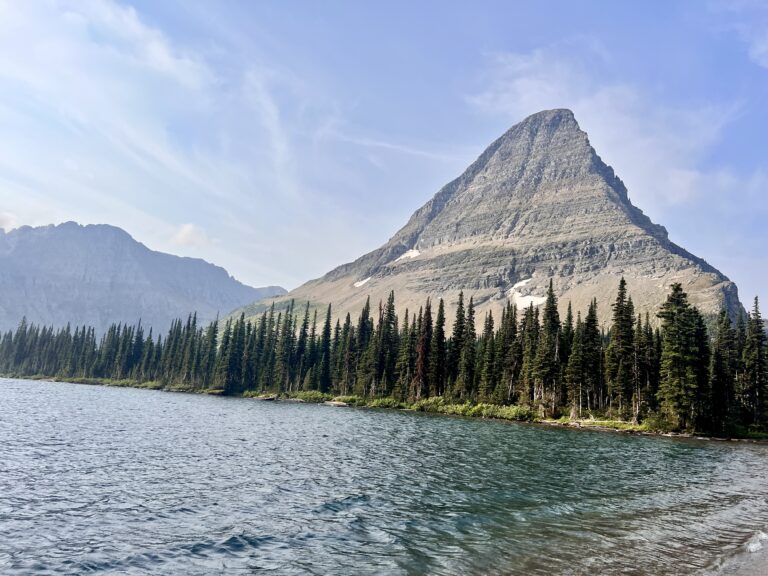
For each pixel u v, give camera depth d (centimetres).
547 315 13125
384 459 4062
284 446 4603
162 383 18212
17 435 4428
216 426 6109
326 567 1722
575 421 9981
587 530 2208
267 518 2294
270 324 18438
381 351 14825
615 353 10881
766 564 1838
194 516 2302
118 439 4531
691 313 9825
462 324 14212
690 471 4331
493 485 3159
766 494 3409
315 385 15638
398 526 2202
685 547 2020
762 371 10600
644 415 10288
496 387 12262
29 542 1916
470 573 1664
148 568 1711
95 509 2366
